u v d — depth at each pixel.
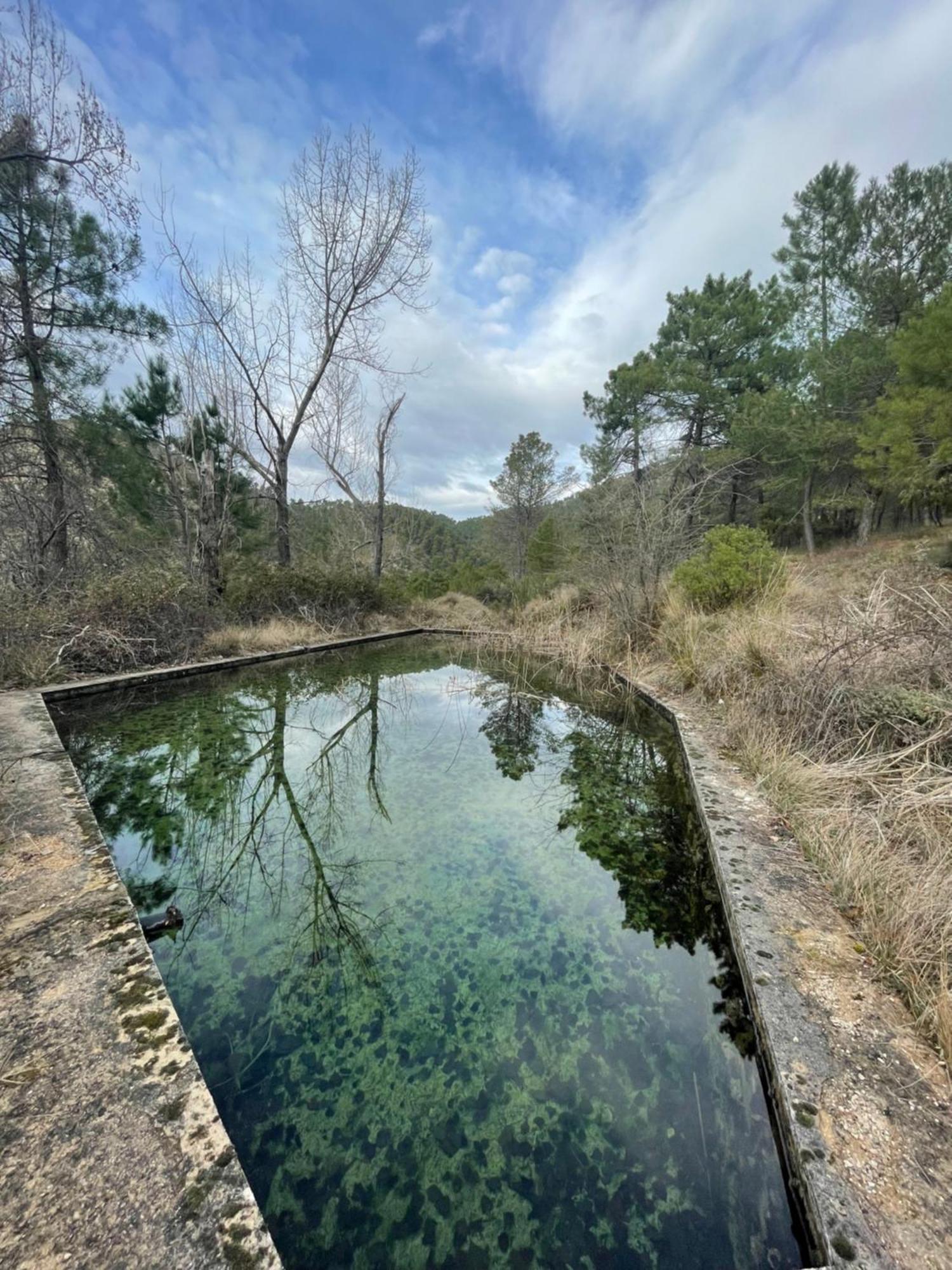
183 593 7.35
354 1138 1.39
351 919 2.34
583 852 2.90
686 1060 1.61
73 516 8.25
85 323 8.18
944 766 2.41
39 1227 0.93
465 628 10.73
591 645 7.16
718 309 12.08
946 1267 0.91
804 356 11.43
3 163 6.80
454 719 5.58
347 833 3.14
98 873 2.07
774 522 14.46
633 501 7.10
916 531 11.53
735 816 2.61
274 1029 1.75
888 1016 1.45
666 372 12.58
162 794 3.60
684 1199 1.24
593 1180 1.29
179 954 2.12
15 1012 1.40
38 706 4.54
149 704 5.64
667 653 5.98
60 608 6.18
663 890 2.54
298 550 14.44
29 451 8.34
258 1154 1.35
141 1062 1.26
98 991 1.48
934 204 10.42
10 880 2.01
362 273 10.17
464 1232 1.19
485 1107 1.48
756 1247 1.13
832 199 11.57
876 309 11.18
